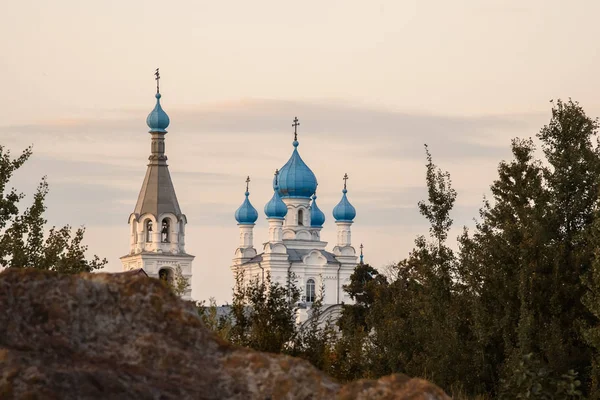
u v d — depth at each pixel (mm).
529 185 96375
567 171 95625
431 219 103625
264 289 77312
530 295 88625
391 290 180500
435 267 101875
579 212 94875
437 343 92125
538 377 58094
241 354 26031
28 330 24922
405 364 99250
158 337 25766
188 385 24594
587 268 89938
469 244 98812
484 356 89875
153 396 23297
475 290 95312
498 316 91438
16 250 93375
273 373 25391
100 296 26344
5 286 25594
